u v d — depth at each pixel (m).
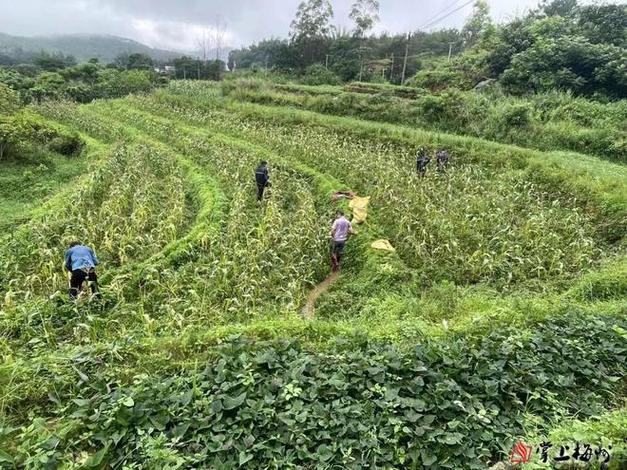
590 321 6.19
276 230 11.53
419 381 4.66
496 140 20.67
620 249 10.62
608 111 20.53
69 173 19.52
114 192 14.03
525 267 9.77
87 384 4.77
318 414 4.26
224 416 4.23
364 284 9.73
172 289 8.89
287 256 10.69
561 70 24.84
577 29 28.34
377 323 7.09
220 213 13.00
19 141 20.62
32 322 7.52
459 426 4.20
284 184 16.31
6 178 18.33
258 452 3.91
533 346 5.46
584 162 16.28
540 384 4.85
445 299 8.05
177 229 12.40
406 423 4.23
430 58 46.12
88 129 27.77
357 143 21.81
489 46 31.06
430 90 31.20
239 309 8.30
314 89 33.69
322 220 12.97
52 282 9.29
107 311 8.34
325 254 11.47
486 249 10.32
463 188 14.73
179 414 4.25
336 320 8.41
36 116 24.66
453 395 4.55
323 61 51.66
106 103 37.22
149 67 64.94
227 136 23.98
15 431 4.25
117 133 25.88
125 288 9.05
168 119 28.95
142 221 12.40
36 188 17.58
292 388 4.48
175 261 10.20
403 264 10.34
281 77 45.53
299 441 4.00
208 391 4.55
